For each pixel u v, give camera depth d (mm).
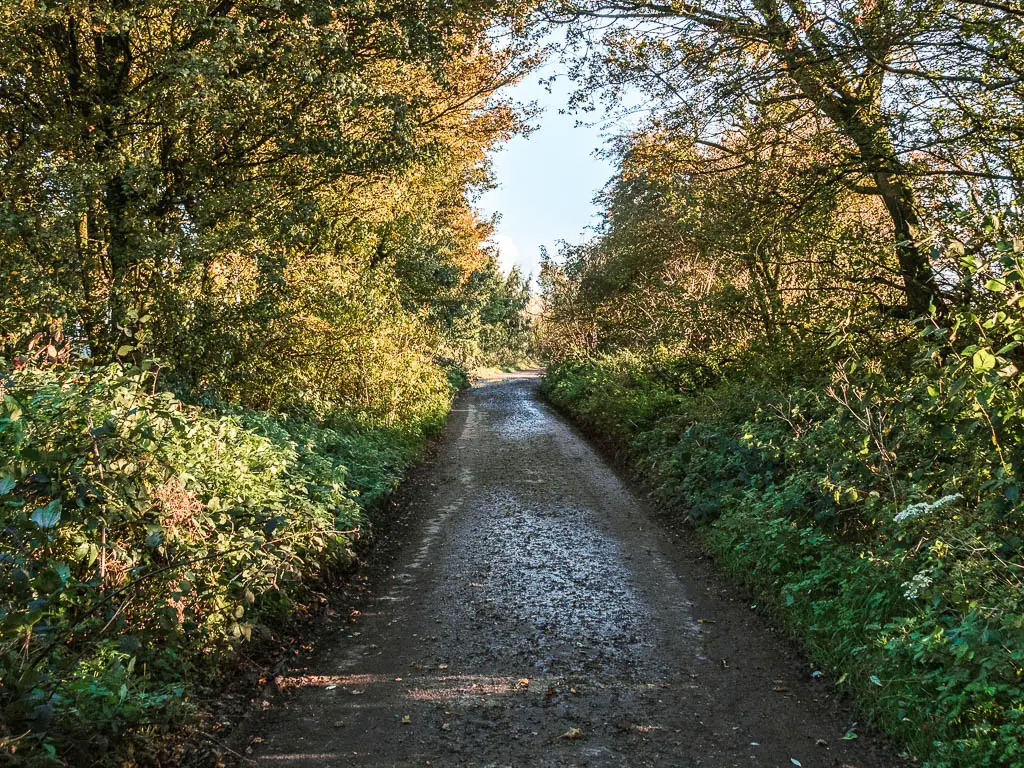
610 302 23594
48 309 7621
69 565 4422
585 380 25469
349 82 9383
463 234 26156
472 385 41469
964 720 4043
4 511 3824
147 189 8648
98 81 8867
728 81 8594
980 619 4191
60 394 4719
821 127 9102
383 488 10445
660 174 11328
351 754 4211
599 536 9289
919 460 5926
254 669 5180
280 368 10875
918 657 4406
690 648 5816
